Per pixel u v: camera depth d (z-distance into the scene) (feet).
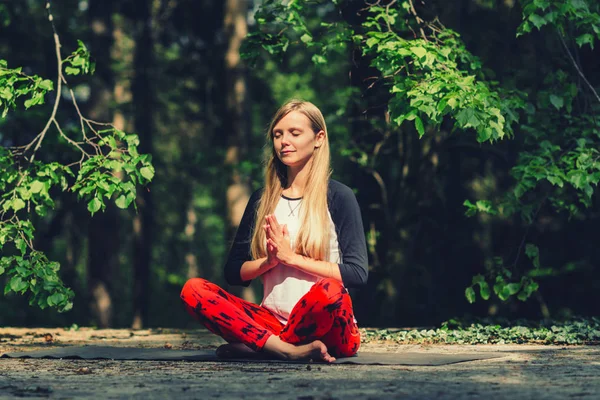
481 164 49.24
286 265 15.64
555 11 24.35
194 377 13.01
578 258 53.26
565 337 21.03
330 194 15.76
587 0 26.16
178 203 91.25
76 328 29.94
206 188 92.58
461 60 26.37
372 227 41.57
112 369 14.55
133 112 66.28
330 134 43.57
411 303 47.50
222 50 62.23
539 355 16.78
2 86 22.70
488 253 48.83
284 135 15.64
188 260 105.29
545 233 51.67
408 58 27.37
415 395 10.59
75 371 14.19
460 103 21.20
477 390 11.05
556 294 53.78
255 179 58.44
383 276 40.81
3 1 56.59
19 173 23.39
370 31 26.71
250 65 29.09
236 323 15.43
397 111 22.33
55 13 66.74
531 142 27.22
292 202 15.85
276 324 15.85
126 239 105.81
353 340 15.71
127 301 105.91
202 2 64.13
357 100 38.86
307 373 13.41
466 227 48.96
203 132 79.61
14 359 16.80
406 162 41.32
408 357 15.92
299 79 77.15
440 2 39.58
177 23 65.98
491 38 39.55
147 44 67.72
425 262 49.55
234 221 56.24
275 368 14.29
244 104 59.62
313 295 14.97
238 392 11.07
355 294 41.34
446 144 40.22
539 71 34.37
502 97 26.03
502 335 21.62
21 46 59.88
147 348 19.27
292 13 28.45
